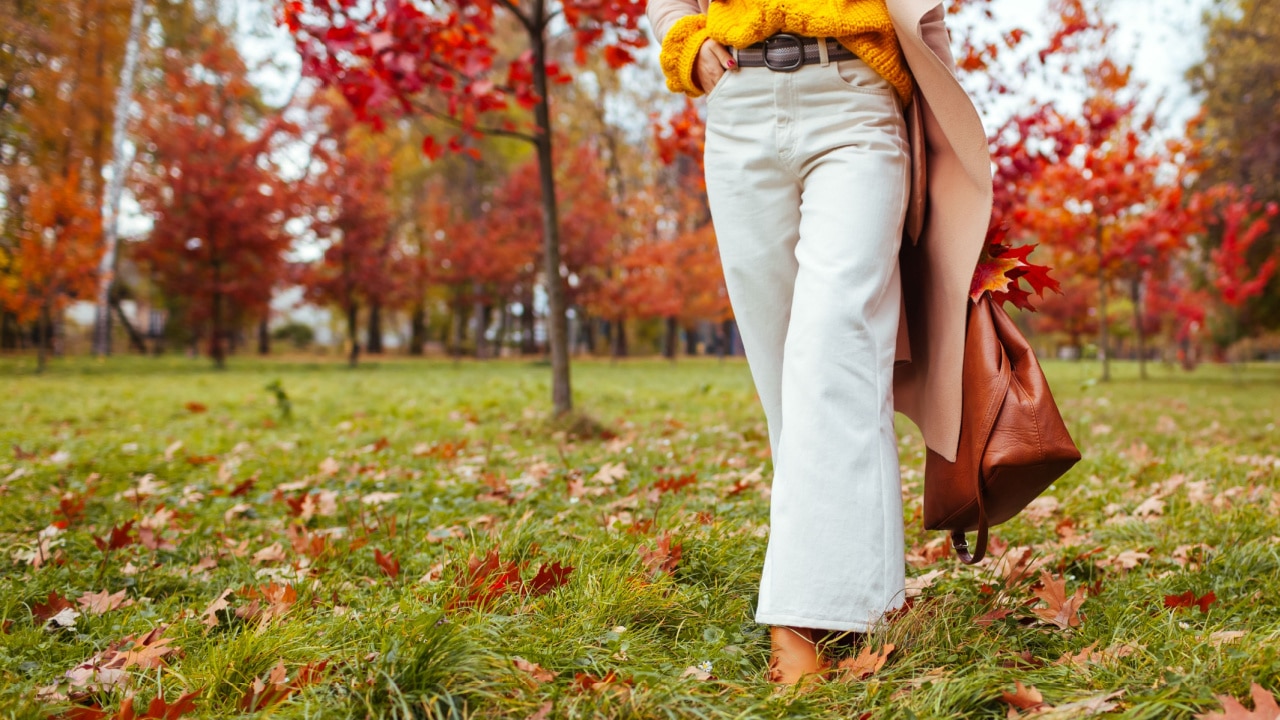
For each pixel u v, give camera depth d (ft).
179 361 69.72
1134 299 48.37
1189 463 11.94
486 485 11.09
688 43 5.26
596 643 4.70
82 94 62.08
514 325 119.03
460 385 38.65
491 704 3.89
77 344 97.35
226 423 21.29
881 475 4.48
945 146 4.97
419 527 8.77
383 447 15.51
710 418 20.43
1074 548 7.24
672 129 21.53
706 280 81.20
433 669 4.05
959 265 4.81
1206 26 46.03
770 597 4.47
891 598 4.44
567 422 17.61
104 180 67.26
